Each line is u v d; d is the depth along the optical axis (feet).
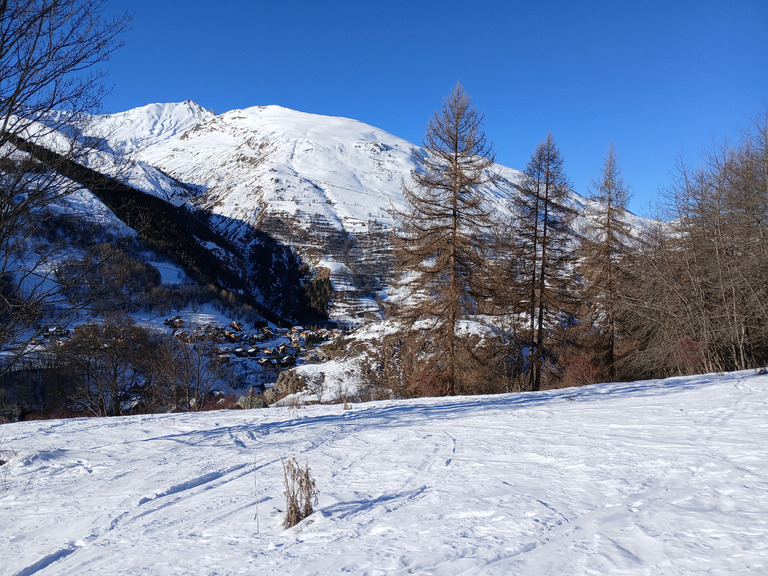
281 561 9.42
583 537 9.00
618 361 76.59
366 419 29.48
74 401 95.66
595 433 19.42
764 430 17.60
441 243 64.23
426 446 19.45
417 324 66.28
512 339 71.92
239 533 11.66
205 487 16.75
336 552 9.52
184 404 93.25
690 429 18.75
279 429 27.68
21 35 23.17
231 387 129.80
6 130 23.72
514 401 34.76
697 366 64.28
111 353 87.97
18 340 25.40
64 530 13.76
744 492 10.83
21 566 11.40
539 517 10.29
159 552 11.02
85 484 18.71
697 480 12.10
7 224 23.38
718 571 7.09
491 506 11.33
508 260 71.51
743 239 61.87
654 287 69.82
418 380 65.41
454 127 64.85
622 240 77.25
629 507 10.51
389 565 8.54
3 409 90.58
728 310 61.26
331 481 15.26
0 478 20.84
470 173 64.75
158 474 19.06
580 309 77.56
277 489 15.26
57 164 24.17
